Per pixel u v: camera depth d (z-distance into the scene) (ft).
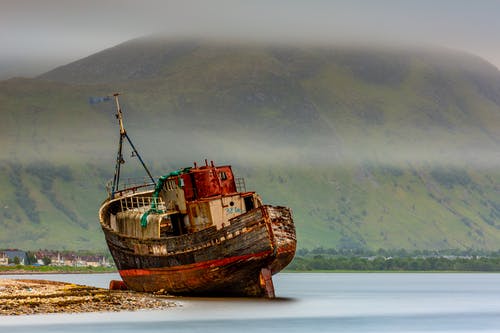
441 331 514.27
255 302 552.41
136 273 587.27
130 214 597.93
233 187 568.00
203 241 526.98
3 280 644.69
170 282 560.61
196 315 511.40
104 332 447.42
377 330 508.94
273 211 514.27
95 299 544.21
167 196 576.20
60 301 531.91
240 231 514.27
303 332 474.08
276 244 510.17
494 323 560.61
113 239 602.44
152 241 560.20
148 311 515.91
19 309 502.38
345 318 566.36
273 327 485.97
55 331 447.01
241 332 463.42
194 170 560.20
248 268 522.88
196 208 554.87
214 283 539.70
